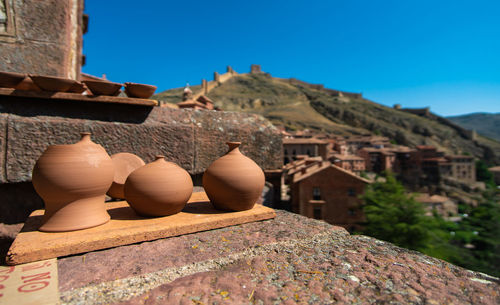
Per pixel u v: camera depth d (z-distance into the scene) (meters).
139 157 2.90
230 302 1.16
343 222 18.14
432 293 1.24
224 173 2.21
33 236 1.64
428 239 11.99
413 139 88.19
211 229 2.02
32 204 2.74
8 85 2.47
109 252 1.60
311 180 18.50
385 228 13.50
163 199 2.00
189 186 2.18
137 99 2.89
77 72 4.74
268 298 1.19
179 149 3.29
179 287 1.28
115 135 2.95
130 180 2.04
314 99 113.62
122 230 1.75
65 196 1.73
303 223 2.25
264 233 1.97
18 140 2.53
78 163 1.75
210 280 1.35
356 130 90.12
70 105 2.79
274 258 1.61
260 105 103.50
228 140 3.67
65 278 1.31
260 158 3.93
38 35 3.29
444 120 101.69
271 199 9.33
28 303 1.10
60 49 3.42
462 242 11.08
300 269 1.47
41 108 2.66
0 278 1.29
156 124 3.17
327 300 1.18
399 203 14.18
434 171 55.91
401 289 1.27
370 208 15.38
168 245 1.71
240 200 2.24
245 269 1.47
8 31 3.14
